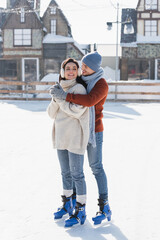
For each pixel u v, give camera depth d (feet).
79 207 9.82
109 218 10.07
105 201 10.00
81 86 9.41
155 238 8.93
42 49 86.79
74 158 9.61
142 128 27.76
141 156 18.15
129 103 55.62
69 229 9.56
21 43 87.51
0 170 15.43
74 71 9.50
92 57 9.61
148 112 40.27
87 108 9.54
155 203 11.42
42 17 88.74
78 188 9.81
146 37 89.86
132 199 11.80
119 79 94.68
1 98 60.18
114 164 16.52
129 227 9.64
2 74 91.35
